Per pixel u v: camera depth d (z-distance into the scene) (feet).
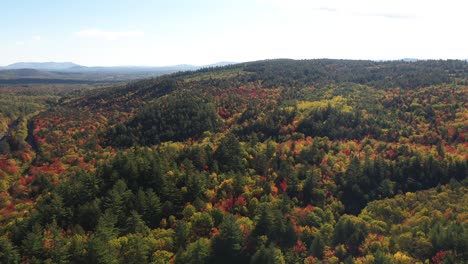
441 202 328.70
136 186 335.26
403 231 286.87
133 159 368.89
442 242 248.93
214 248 278.05
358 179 393.29
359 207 372.79
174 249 278.26
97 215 297.53
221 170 392.88
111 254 250.37
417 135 481.87
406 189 383.65
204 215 302.66
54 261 245.45
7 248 249.14
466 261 228.84
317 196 370.73
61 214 299.58
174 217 308.19
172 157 411.13
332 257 264.11
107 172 351.46
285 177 388.37
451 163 395.34
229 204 334.03
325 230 302.45
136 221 289.74
